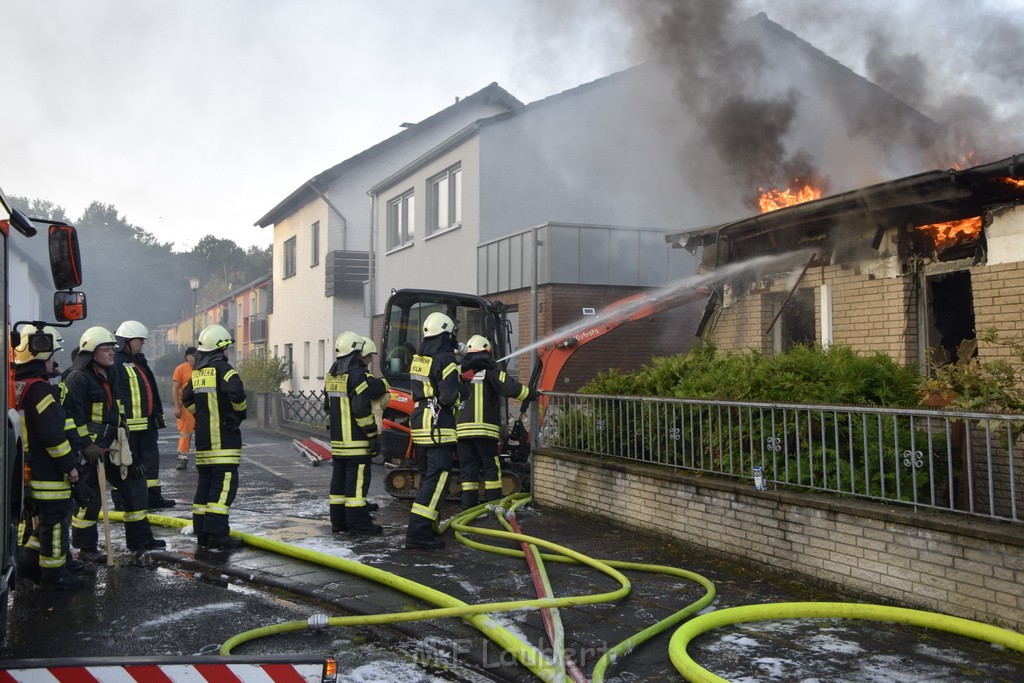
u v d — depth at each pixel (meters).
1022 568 4.25
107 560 6.57
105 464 6.84
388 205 22.64
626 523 7.45
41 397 5.65
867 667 4.10
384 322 10.67
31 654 4.56
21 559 6.09
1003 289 6.80
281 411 21.92
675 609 5.18
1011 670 4.00
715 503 6.36
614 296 14.77
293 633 4.95
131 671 3.01
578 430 8.47
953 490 4.89
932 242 7.73
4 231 4.00
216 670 3.06
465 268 17.70
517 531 7.33
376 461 13.87
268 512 9.05
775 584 5.60
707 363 7.57
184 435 13.05
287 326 30.39
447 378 7.07
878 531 5.02
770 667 4.13
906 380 6.20
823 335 8.68
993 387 5.19
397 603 5.45
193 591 5.91
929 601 4.71
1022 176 6.37
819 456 5.74
